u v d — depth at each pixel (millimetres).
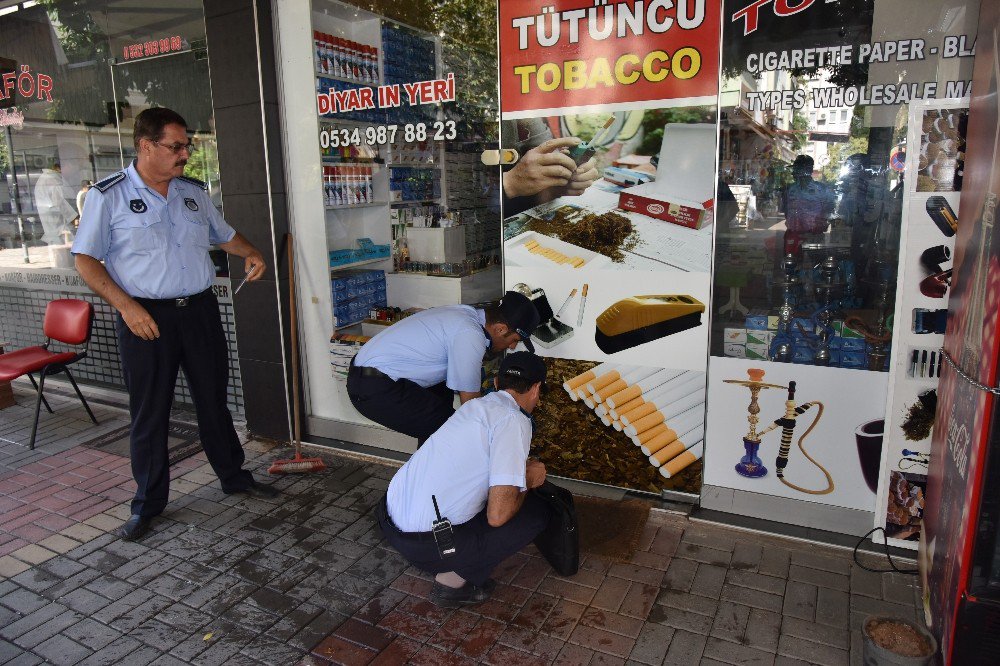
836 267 2832
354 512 3482
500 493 2326
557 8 3119
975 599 1911
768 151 2854
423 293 4211
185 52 4336
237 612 2709
